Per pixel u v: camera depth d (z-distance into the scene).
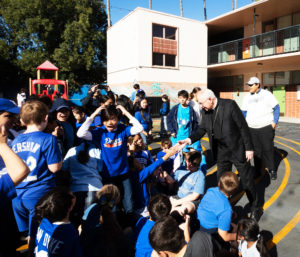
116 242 2.01
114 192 2.28
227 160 3.56
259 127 5.11
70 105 3.62
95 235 2.06
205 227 2.64
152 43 16.42
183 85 17.94
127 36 17.09
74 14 22.81
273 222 3.44
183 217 2.90
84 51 22.70
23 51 22.70
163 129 8.95
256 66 17.66
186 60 17.94
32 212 2.31
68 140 3.42
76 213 2.89
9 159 1.32
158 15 16.47
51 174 2.41
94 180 2.90
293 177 5.21
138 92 6.89
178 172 3.76
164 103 8.86
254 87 5.03
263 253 2.25
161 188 4.07
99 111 2.83
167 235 1.73
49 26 21.64
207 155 7.23
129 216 3.00
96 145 3.01
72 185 2.91
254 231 2.29
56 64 23.25
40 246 1.88
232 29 19.56
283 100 16.48
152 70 16.61
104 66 26.14
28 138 2.29
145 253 2.13
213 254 1.80
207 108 3.40
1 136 1.34
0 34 24.03
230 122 3.33
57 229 1.87
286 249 2.81
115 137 2.89
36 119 2.31
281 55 13.71
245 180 3.43
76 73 24.58
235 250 2.51
